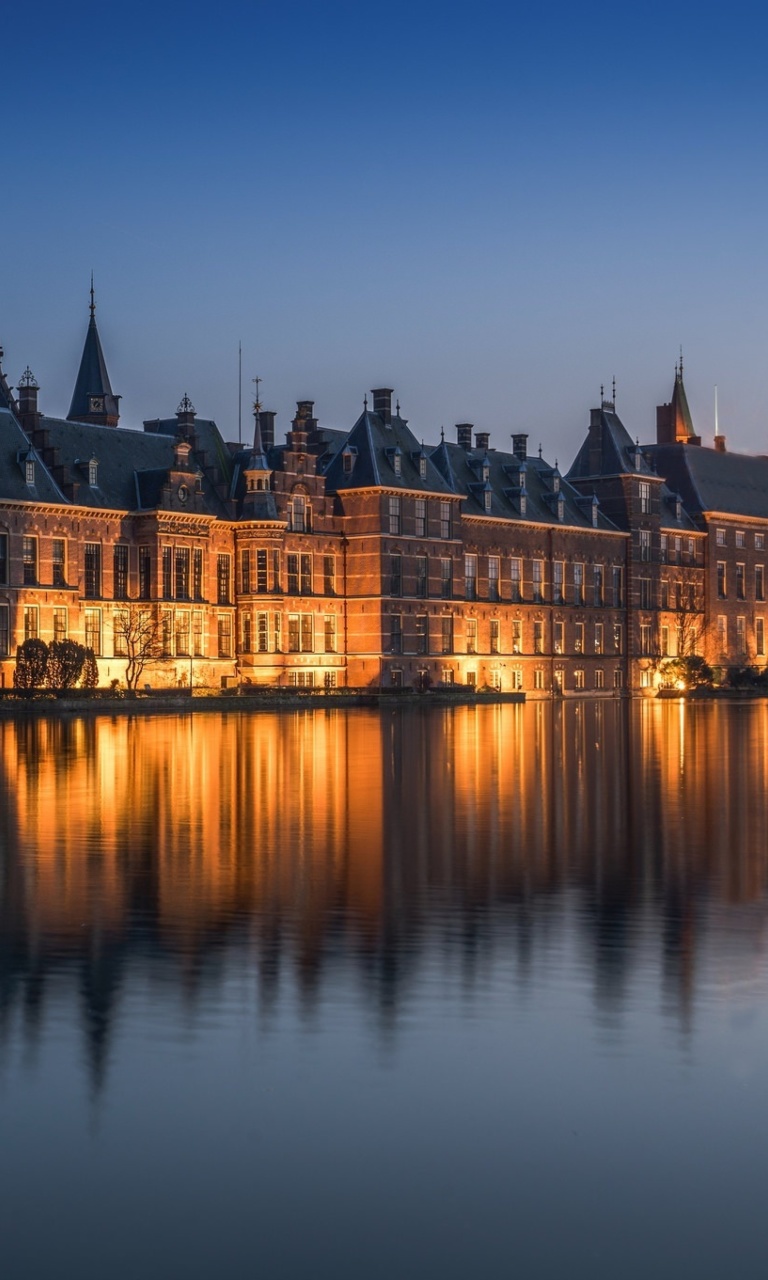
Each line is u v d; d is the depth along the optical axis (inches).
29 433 4574.3
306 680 5093.5
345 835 1443.2
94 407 5413.4
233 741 2805.1
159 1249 559.2
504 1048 745.6
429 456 5634.8
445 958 916.6
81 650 4190.5
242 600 4968.0
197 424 5088.6
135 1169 617.0
